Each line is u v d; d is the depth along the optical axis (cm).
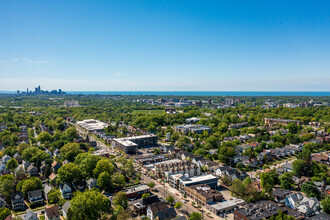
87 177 17062
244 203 14050
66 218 12194
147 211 13050
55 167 19638
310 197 13925
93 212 12156
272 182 15625
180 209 13725
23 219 12606
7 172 19050
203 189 14975
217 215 13075
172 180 16988
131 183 17200
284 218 11600
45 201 14925
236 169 19662
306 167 17888
